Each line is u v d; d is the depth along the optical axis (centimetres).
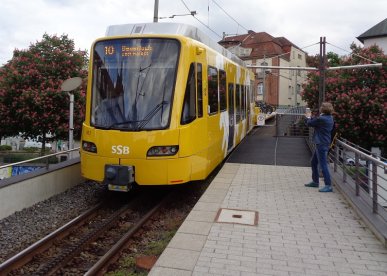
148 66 889
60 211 873
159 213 886
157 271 508
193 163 897
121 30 952
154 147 849
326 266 529
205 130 966
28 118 1997
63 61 2067
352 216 742
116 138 861
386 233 604
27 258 625
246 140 1942
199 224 687
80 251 663
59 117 2006
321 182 1015
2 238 711
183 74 878
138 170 852
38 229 767
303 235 641
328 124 908
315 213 757
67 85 1210
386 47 4162
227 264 531
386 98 2197
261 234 643
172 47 887
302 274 504
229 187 955
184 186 1112
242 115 1623
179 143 859
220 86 1144
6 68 2077
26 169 1120
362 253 572
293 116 2623
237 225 684
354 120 2208
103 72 910
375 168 695
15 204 827
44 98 1977
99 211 895
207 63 1000
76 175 1073
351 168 1072
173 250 575
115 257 629
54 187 968
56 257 635
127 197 1009
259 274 503
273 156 1441
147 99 875
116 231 781
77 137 2236
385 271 515
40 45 2100
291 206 802
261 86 5956
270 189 939
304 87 2462
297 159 1383
